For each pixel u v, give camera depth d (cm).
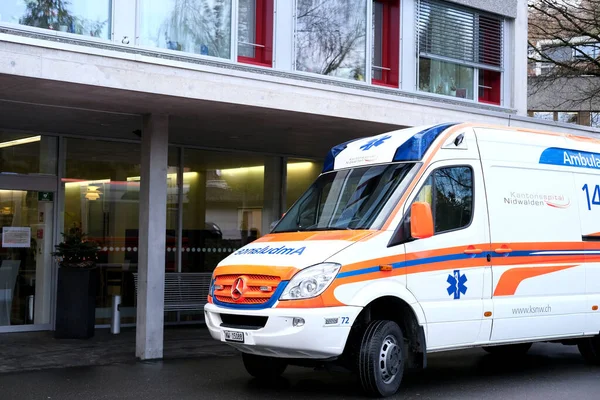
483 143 930
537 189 968
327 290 762
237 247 1566
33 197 1344
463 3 1568
